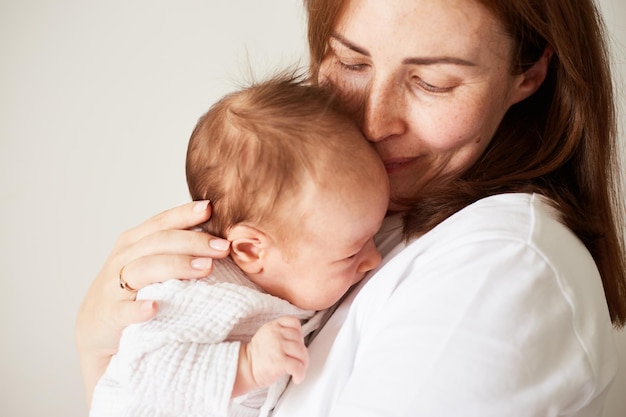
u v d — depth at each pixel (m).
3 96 1.80
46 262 1.88
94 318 1.09
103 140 1.82
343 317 0.98
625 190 1.49
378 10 0.87
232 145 0.97
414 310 0.83
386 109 0.93
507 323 0.79
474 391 0.76
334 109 0.95
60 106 1.80
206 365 0.88
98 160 1.83
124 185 1.84
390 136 0.96
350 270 0.99
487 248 0.84
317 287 0.99
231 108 0.99
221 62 1.75
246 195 0.97
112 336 1.09
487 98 0.93
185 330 0.90
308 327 1.01
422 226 0.98
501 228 0.86
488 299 0.80
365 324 0.92
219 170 0.99
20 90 1.80
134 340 0.91
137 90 1.79
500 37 0.89
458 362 0.77
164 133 1.80
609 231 1.06
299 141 0.94
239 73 1.74
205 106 1.77
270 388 0.94
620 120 1.50
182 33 1.75
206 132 1.01
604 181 1.04
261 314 0.97
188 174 1.05
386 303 0.90
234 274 1.01
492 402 0.76
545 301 0.82
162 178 1.83
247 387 0.89
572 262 0.88
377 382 0.79
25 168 1.84
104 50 1.77
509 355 0.77
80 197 1.85
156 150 1.81
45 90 1.80
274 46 1.72
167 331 0.90
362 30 0.88
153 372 0.89
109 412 0.99
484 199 0.94
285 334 0.89
